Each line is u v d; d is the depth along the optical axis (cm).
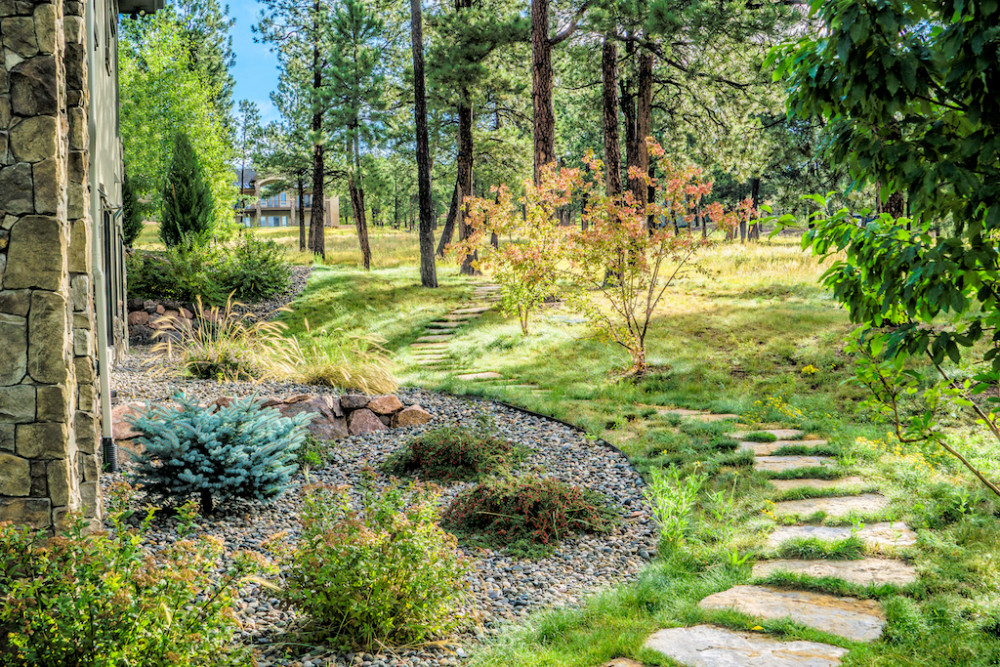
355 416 903
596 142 3788
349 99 2811
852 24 287
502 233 1491
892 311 371
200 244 1922
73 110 451
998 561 448
